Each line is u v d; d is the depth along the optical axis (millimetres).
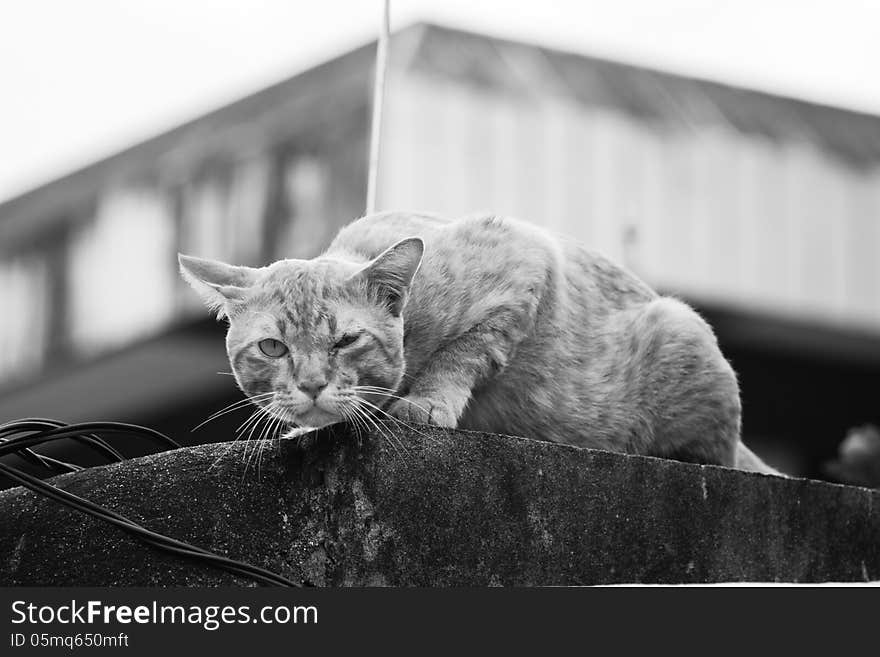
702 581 3717
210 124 7812
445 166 7180
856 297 8117
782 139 8445
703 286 7668
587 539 3506
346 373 3641
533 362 4297
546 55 8141
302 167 7293
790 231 8102
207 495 3086
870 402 8203
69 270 7762
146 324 7387
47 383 7586
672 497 3707
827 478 7824
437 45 7730
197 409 7477
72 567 3002
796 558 3977
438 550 3242
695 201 7879
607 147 7762
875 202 8422
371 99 7230
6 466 2865
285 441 3188
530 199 7340
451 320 4035
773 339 7988
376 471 3203
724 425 4539
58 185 8062
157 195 7727
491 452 3377
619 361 4531
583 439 4469
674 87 8430
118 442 7320
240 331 3766
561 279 4379
